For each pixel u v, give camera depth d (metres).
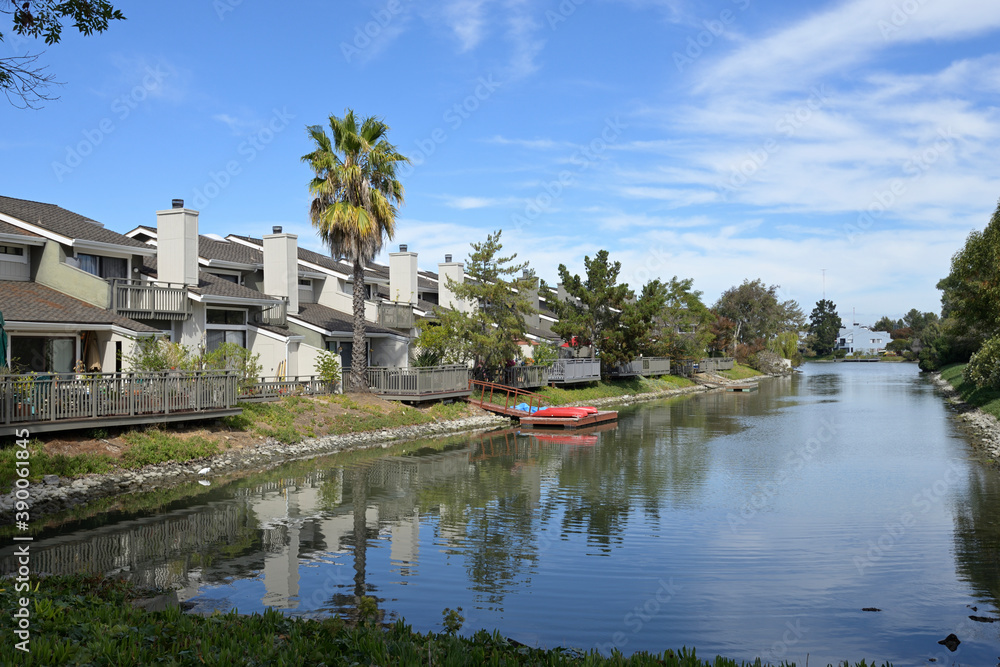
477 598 11.91
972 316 41.72
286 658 7.30
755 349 103.25
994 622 11.05
